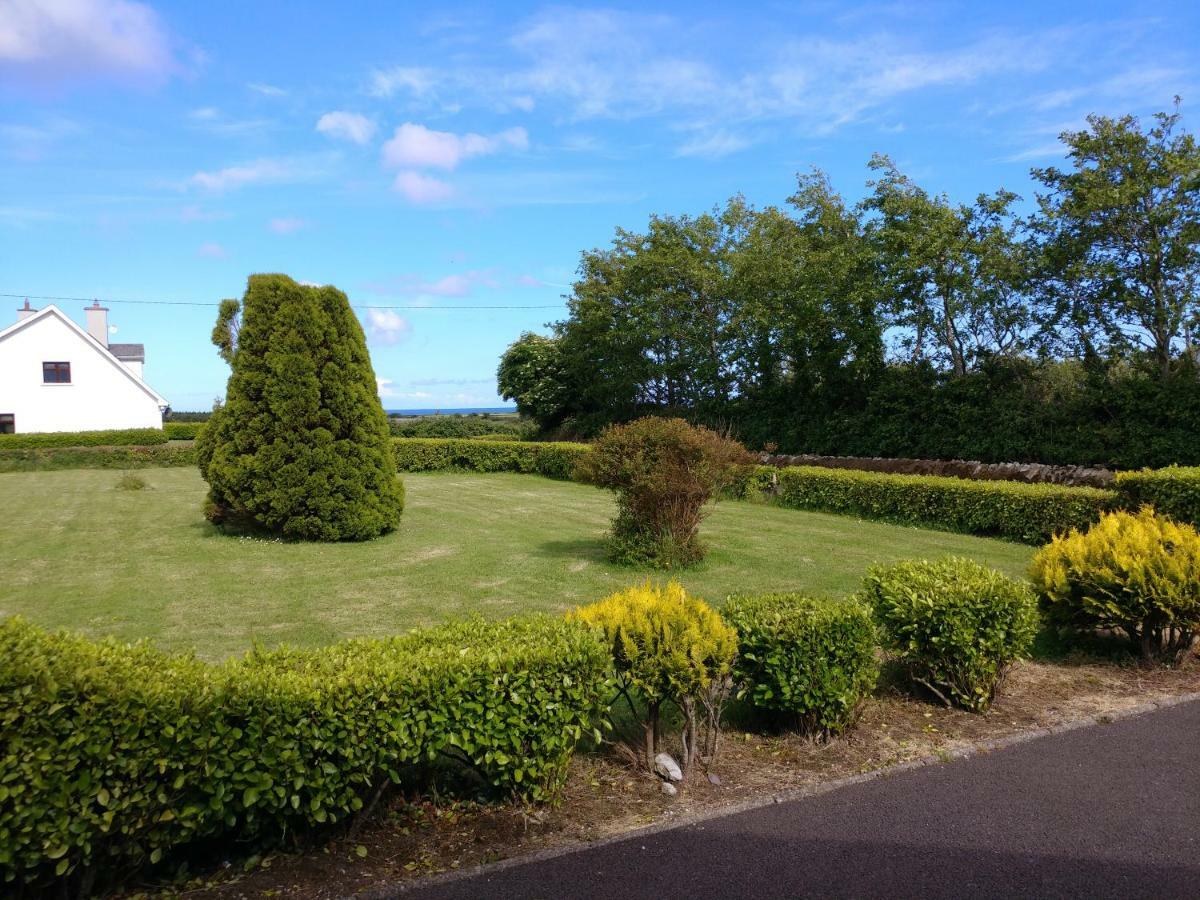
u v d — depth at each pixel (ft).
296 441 36.14
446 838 10.68
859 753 13.53
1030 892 9.45
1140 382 49.57
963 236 57.82
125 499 55.16
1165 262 49.44
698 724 14.47
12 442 99.86
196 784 9.15
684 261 81.41
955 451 59.31
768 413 76.28
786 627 13.53
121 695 8.74
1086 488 35.47
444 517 45.70
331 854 10.19
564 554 33.09
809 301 65.10
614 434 30.81
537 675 11.05
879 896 9.39
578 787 12.25
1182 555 17.85
